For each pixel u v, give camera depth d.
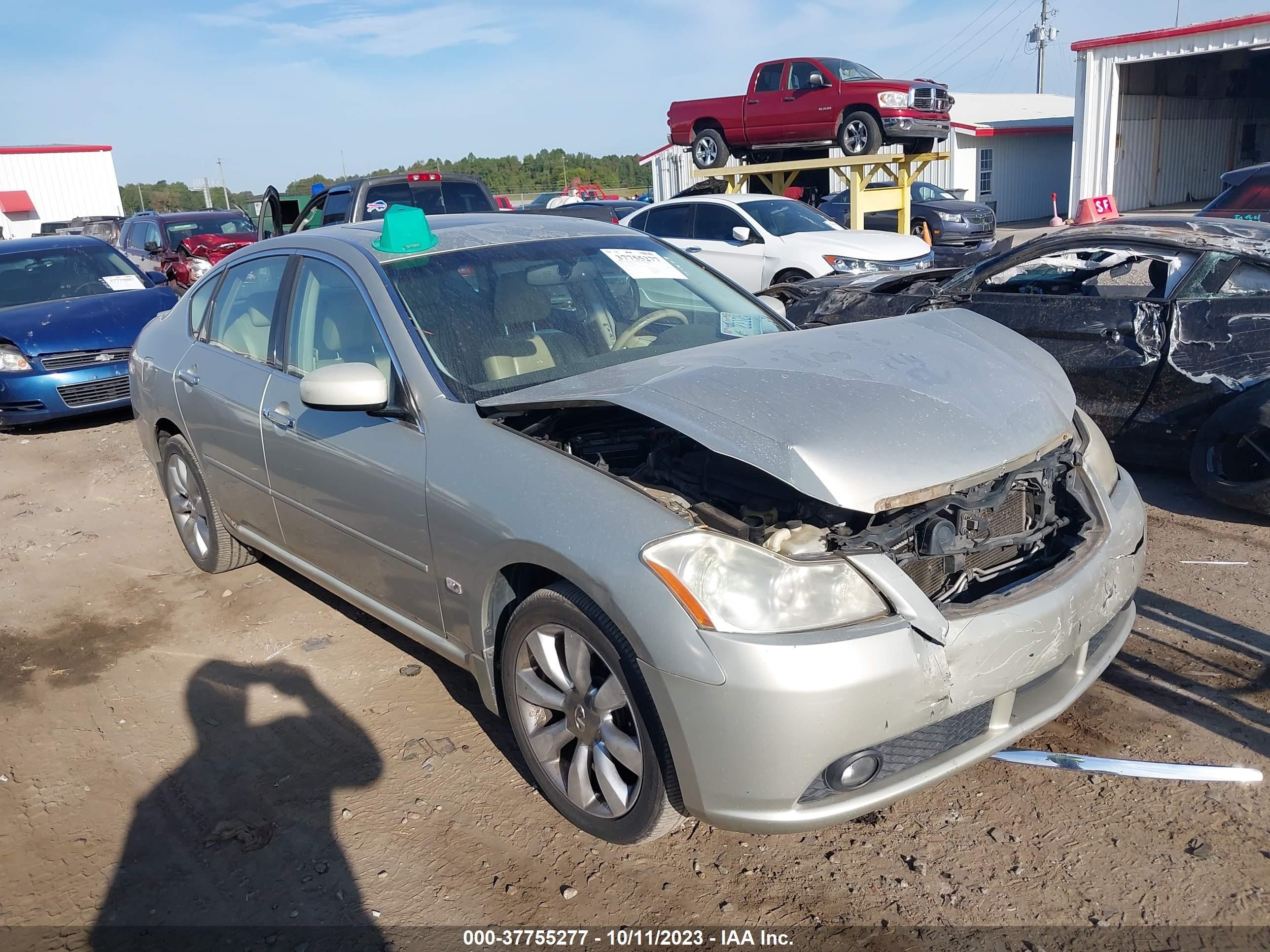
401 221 3.50
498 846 2.78
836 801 2.29
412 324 3.22
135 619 4.45
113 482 6.71
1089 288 5.66
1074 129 23.97
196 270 14.64
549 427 2.96
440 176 11.45
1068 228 5.88
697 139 15.10
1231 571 4.17
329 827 2.90
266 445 3.74
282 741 3.38
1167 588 4.05
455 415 2.96
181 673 3.92
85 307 8.39
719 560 2.27
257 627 4.27
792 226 10.97
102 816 3.04
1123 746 3.00
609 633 2.43
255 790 3.11
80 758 3.37
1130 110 25.89
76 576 5.02
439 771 3.14
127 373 8.12
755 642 2.18
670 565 2.29
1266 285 4.77
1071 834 2.66
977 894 2.47
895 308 6.27
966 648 2.33
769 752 2.19
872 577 2.30
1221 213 10.47
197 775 3.22
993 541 2.60
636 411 2.49
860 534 2.39
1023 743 3.05
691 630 2.22
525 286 3.51
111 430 8.27
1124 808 2.74
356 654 3.97
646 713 2.39
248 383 3.91
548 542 2.51
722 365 2.78
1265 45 20.70
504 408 2.84
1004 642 2.39
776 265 10.52
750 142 14.61
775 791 2.23
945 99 13.69
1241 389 4.71
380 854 2.78
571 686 2.67
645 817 2.52
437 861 2.73
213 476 4.36
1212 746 2.97
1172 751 2.96
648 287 3.76
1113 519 2.82
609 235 4.02
